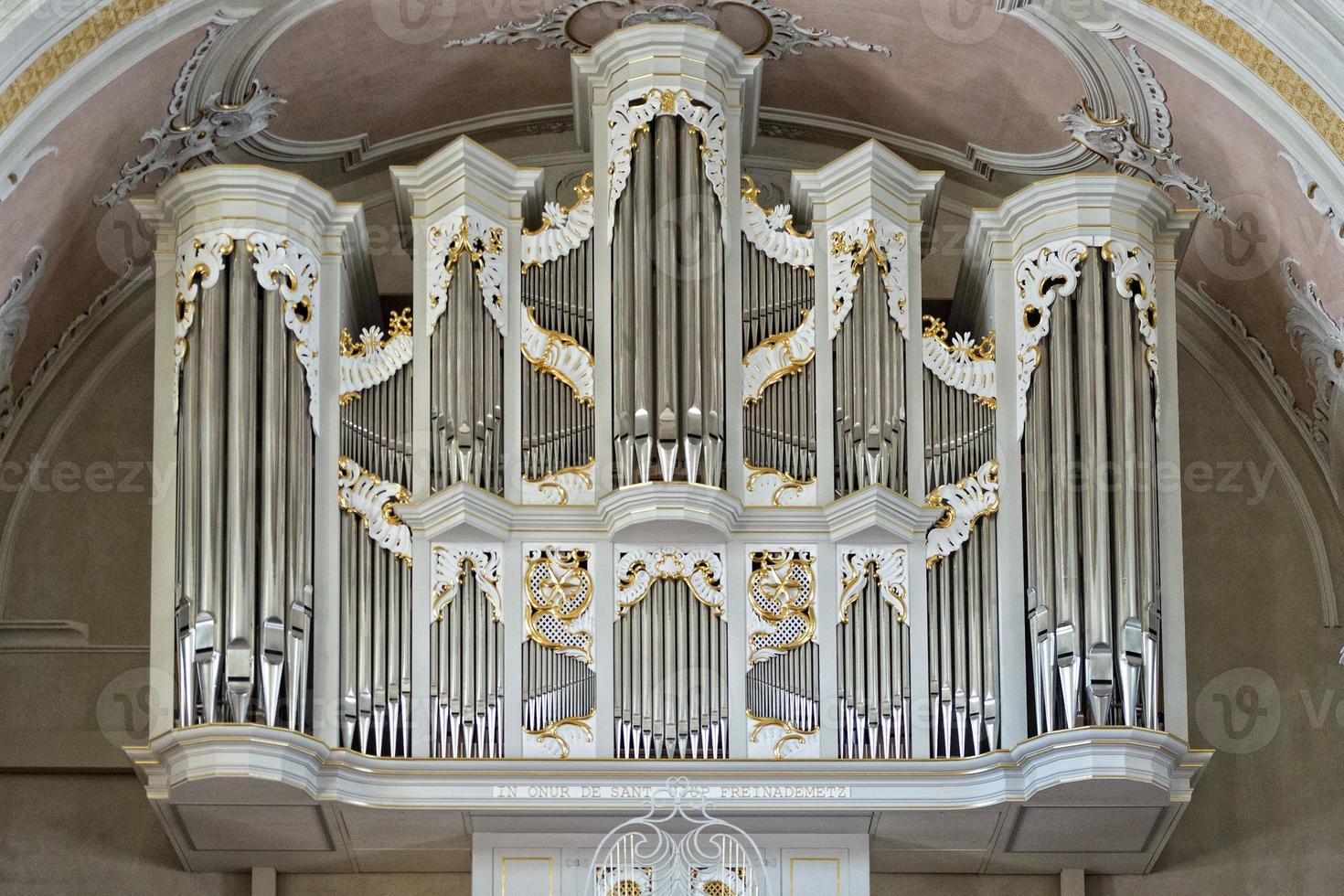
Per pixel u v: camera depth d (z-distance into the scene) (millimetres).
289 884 13742
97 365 14531
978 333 13914
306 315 12867
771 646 12539
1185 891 13914
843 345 13047
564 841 12680
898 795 12312
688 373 12797
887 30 13805
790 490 12859
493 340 13023
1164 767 12117
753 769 12258
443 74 14281
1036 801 12281
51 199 12852
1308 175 12688
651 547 12664
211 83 13219
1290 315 13945
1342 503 14375
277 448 12461
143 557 14266
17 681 13945
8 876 13680
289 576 12258
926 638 12578
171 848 13789
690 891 12531
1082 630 12320
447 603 12539
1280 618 14422
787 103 14867
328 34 13406
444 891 13781
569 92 14758
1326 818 14016
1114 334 12914
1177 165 13922
